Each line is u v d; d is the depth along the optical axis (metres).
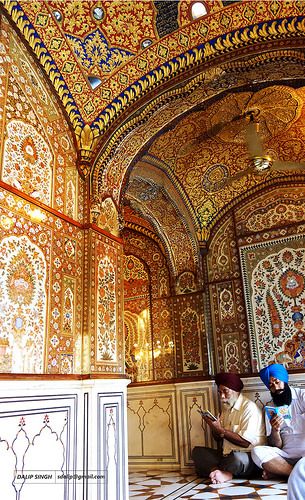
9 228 3.03
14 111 3.28
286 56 3.67
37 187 3.43
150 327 6.50
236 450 4.79
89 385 3.46
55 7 3.39
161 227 6.31
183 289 6.24
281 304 5.54
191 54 3.78
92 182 4.07
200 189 6.00
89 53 3.73
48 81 3.75
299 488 1.54
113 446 3.58
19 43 3.43
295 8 3.36
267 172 5.80
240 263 5.94
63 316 3.46
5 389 2.70
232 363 5.70
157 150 5.32
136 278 6.84
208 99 4.34
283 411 4.26
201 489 4.23
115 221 4.39
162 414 6.00
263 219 5.93
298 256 5.56
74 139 4.04
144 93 3.99
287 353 5.36
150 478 5.09
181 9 3.52
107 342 3.87
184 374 5.96
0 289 2.86
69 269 3.65
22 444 2.76
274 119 4.98
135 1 3.45
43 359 3.15
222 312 5.94
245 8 3.45
